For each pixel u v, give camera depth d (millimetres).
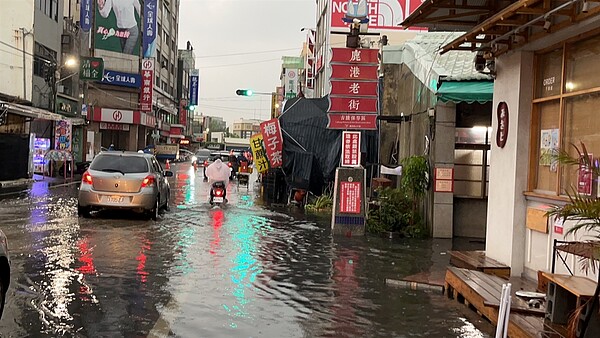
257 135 23375
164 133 80188
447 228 13914
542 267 8070
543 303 6625
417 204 15172
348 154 14391
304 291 8156
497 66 9461
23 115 27922
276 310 7105
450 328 6594
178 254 10508
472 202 14273
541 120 8531
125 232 12914
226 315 6793
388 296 8086
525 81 8617
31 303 6918
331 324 6629
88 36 52125
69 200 19750
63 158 31906
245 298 7602
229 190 28906
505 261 8891
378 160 20188
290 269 9648
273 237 13227
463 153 14477
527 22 7582
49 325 6133
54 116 31781
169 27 80688
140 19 60188
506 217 8930
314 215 18578
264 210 19484
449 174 13844
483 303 6688
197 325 6355
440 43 17219
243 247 11617
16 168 28344
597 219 4973
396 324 6715
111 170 15141
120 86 59125
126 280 8297
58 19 38000
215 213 17797
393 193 14766
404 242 13242
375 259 10938
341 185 14289
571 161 5465
